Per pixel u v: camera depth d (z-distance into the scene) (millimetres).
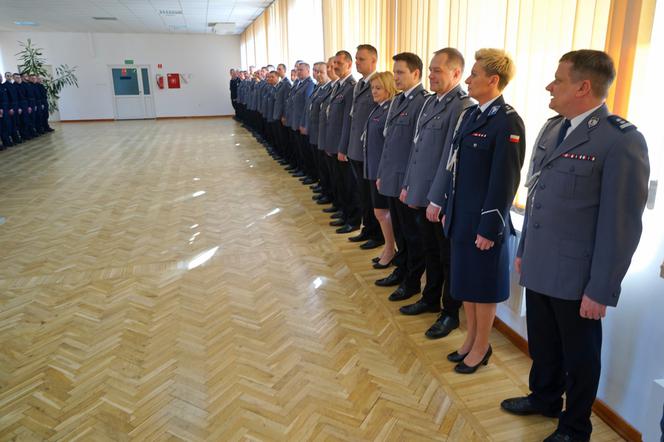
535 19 2246
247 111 12469
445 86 2336
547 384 1873
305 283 3230
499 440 1808
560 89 1492
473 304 2221
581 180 1477
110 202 5395
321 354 2398
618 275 1415
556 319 1692
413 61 2762
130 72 16891
